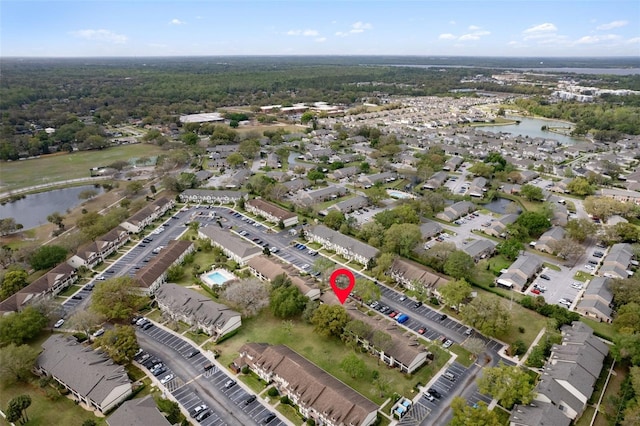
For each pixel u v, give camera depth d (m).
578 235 179.75
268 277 151.25
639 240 177.62
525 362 112.44
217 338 123.25
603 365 110.62
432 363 113.19
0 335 118.81
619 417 92.94
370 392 104.12
